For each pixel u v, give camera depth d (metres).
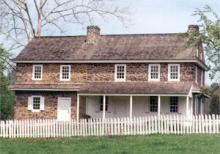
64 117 51.38
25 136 40.47
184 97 49.31
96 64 51.91
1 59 59.50
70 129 40.12
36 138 39.31
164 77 49.97
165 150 29.52
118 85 50.19
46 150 31.41
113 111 51.03
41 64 53.31
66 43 55.31
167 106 49.75
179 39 52.25
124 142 33.66
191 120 37.81
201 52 54.56
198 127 37.72
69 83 52.19
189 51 49.81
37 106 52.28
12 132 40.59
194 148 29.84
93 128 39.59
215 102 59.91
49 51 54.09
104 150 30.44
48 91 52.00
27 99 52.44
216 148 29.61
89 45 54.09
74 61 52.16
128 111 50.69
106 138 36.62
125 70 51.06
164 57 49.81
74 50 53.66
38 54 53.78
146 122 38.59
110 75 51.38
